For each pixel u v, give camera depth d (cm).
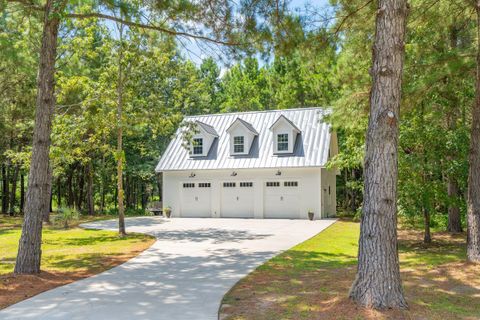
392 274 609
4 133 2712
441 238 1549
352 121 1291
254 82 4222
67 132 1623
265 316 595
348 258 1123
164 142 3494
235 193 2530
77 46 1708
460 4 1105
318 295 700
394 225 618
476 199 980
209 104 4184
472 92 1297
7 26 1206
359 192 3291
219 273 908
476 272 866
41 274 906
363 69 1212
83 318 593
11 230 2061
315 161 2323
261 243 1391
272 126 2456
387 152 618
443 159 1301
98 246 1390
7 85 2372
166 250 1250
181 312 620
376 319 556
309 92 3269
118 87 1627
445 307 628
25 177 3909
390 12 632
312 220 2269
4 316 606
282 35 938
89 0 922
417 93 1159
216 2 914
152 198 4419
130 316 601
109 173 3372
